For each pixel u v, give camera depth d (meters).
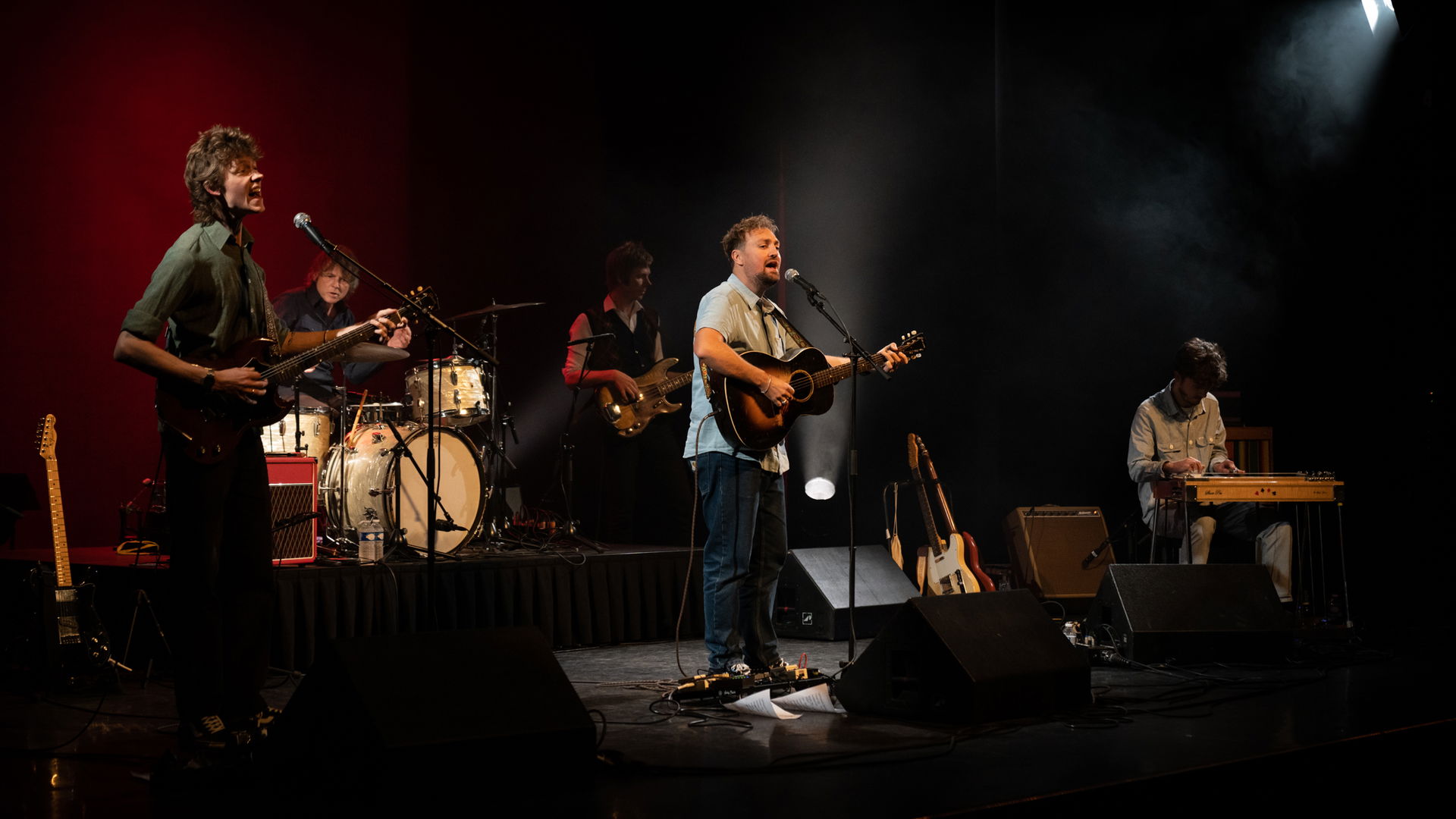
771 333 3.72
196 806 2.31
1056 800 2.39
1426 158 5.91
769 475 3.63
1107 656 4.04
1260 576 4.25
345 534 4.76
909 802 2.32
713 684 3.42
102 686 3.73
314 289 5.54
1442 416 5.85
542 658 2.58
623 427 5.78
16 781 2.52
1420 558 5.88
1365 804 2.97
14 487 5.38
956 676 3.04
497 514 5.47
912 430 6.96
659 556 5.18
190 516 2.70
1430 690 3.64
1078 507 5.89
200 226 2.76
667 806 2.30
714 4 7.36
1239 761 2.70
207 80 6.06
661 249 7.45
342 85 6.55
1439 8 5.74
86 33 5.69
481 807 2.29
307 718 2.39
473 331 6.96
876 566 5.33
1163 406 5.44
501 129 7.14
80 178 5.65
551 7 7.37
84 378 5.62
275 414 2.87
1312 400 6.27
